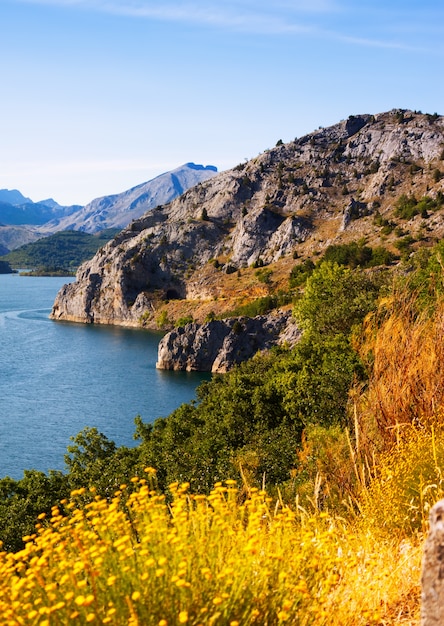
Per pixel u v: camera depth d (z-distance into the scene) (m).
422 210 163.88
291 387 29.23
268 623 3.57
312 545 4.23
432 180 189.12
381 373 7.84
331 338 35.75
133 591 3.49
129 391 94.50
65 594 3.52
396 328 7.91
